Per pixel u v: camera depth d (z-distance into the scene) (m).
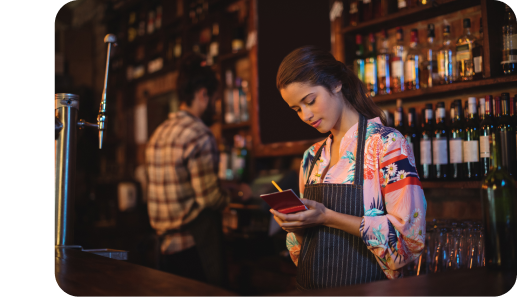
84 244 4.35
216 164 2.28
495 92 1.89
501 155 1.08
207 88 2.36
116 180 4.84
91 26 6.13
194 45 4.03
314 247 1.36
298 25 2.79
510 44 1.70
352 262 1.29
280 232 2.55
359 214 1.31
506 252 1.04
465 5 1.96
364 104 1.45
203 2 3.95
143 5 4.96
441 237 1.76
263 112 3.02
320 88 1.36
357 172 1.33
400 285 0.92
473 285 0.90
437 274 1.03
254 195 2.71
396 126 2.08
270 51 2.98
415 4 2.11
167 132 2.26
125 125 5.10
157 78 4.80
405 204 1.20
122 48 5.18
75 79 5.89
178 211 2.19
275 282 2.54
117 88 5.27
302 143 2.72
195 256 2.18
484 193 1.08
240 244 2.86
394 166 1.25
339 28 2.49
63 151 1.51
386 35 2.19
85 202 5.32
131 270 1.06
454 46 2.05
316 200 1.40
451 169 1.83
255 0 3.11
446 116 2.09
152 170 2.28
